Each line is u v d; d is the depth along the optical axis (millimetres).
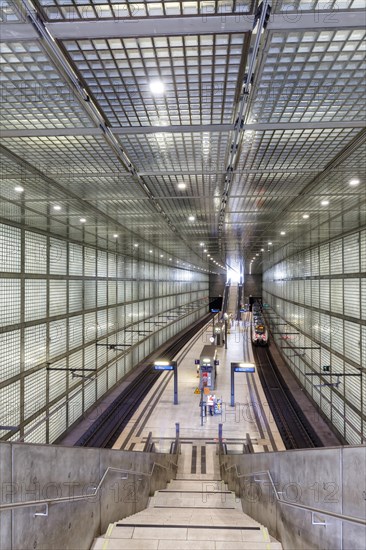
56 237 12242
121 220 10914
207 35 2785
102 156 5270
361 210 9289
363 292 10617
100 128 4340
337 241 13062
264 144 4844
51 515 3654
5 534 2932
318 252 15812
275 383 21484
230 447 13523
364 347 10523
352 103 3770
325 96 3641
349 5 2541
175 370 18062
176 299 38344
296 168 5852
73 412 13695
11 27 2723
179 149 5020
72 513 4129
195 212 9914
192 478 11859
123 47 2924
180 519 6086
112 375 18641
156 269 29375
